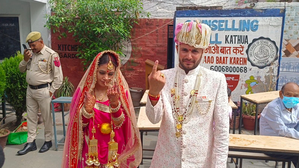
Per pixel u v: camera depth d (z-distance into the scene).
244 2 5.84
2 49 6.41
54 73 3.88
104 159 2.00
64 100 3.89
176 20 5.04
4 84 4.18
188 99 1.58
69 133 1.97
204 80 1.59
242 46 4.99
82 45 6.16
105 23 5.68
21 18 6.26
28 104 3.90
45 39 6.21
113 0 5.69
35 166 3.46
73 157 1.93
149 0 6.12
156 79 1.40
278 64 4.94
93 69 1.93
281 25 4.82
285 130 2.83
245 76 5.07
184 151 1.54
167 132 1.60
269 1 5.68
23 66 3.89
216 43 5.05
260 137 2.70
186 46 1.54
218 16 4.96
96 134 1.98
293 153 2.39
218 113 1.55
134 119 2.14
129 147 2.13
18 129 4.50
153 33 6.09
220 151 1.53
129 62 6.27
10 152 3.87
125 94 2.10
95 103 1.98
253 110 5.12
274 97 4.15
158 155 1.66
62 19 5.79
